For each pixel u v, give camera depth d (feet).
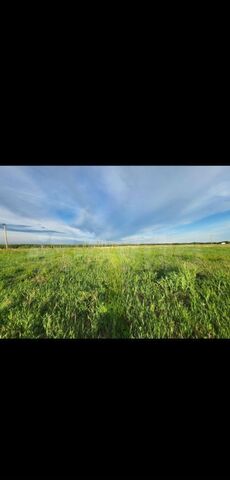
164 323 6.05
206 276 8.63
